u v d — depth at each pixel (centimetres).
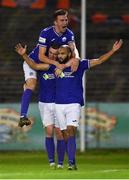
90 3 7281
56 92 2944
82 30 5778
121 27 7094
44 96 3198
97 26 7069
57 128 3150
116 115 5694
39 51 3122
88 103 5694
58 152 3159
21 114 3173
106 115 5694
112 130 5681
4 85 6388
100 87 6500
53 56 3111
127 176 2491
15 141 5553
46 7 7194
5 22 7050
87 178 2386
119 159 4622
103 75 6556
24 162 4206
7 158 4750
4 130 5556
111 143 5688
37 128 5553
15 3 6969
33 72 3186
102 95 6462
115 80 6556
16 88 6388
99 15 7144
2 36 6888
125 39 7000
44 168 3288
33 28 7006
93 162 4234
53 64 2981
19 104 5553
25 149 5553
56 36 3108
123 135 5694
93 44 6906
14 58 6662
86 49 6844
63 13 3069
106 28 7069
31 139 5553
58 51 2948
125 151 5553
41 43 3111
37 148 5553
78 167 3438
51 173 2680
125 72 6612
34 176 2500
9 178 2414
